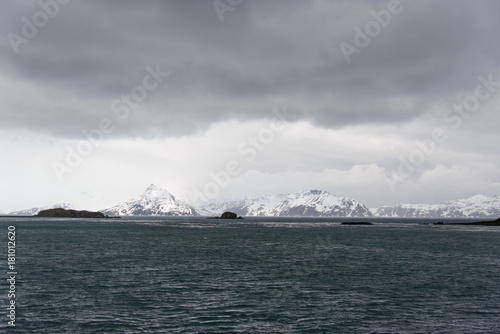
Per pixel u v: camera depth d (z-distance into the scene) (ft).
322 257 234.38
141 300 121.70
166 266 189.67
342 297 129.29
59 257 216.33
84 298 123.13
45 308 111.45
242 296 128.88
